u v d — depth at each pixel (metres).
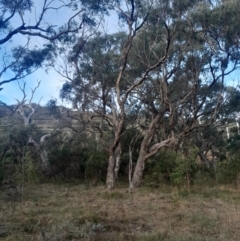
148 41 26.55
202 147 33.38
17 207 15.68
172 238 9.90
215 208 15.31
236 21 24.20
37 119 43.28
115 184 26.67
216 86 30.86
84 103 29.73
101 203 17.53
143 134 30.75
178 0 23.97
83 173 30.98
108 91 29.47
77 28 17.25
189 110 31.08
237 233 10.94
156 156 27.09
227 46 25.80
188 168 24.17
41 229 10.72
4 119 37.12
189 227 11.77
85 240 9.85
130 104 31.55
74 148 31.45
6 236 10.45
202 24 24.94
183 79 28.34
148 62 24.91
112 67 29.30
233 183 23.95
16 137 31.52
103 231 10.85
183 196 19.50
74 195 20.84
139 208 15.91
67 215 13.34
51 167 30.97
